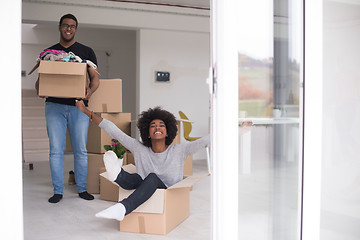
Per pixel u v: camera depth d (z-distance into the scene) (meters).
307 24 2.11
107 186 3.89
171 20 6.60
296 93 2.11
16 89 1.69
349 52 2.21
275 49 2.05
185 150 3.06
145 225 2.84
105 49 8.86
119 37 8.95
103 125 3.10
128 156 4.25
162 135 3.02
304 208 2.13
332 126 2.19
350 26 2.20
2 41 1.67
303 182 2.12
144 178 3.03
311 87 2.12
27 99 7.91
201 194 4.13
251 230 2.04
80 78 3.33
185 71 6.86
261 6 2.03
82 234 2.84
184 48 6.83
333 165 2.20
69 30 3.72
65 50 3.78
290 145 2.11
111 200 3.88
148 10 6.45
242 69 1.99
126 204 2.63
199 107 6.97
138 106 6.69
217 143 1.97
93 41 8.76
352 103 2.22
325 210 2.19
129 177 2.87
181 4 6.63
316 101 2.13
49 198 3.98
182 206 3.14
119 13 6.28
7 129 1.69
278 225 2.09
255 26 2.01
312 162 2.13
